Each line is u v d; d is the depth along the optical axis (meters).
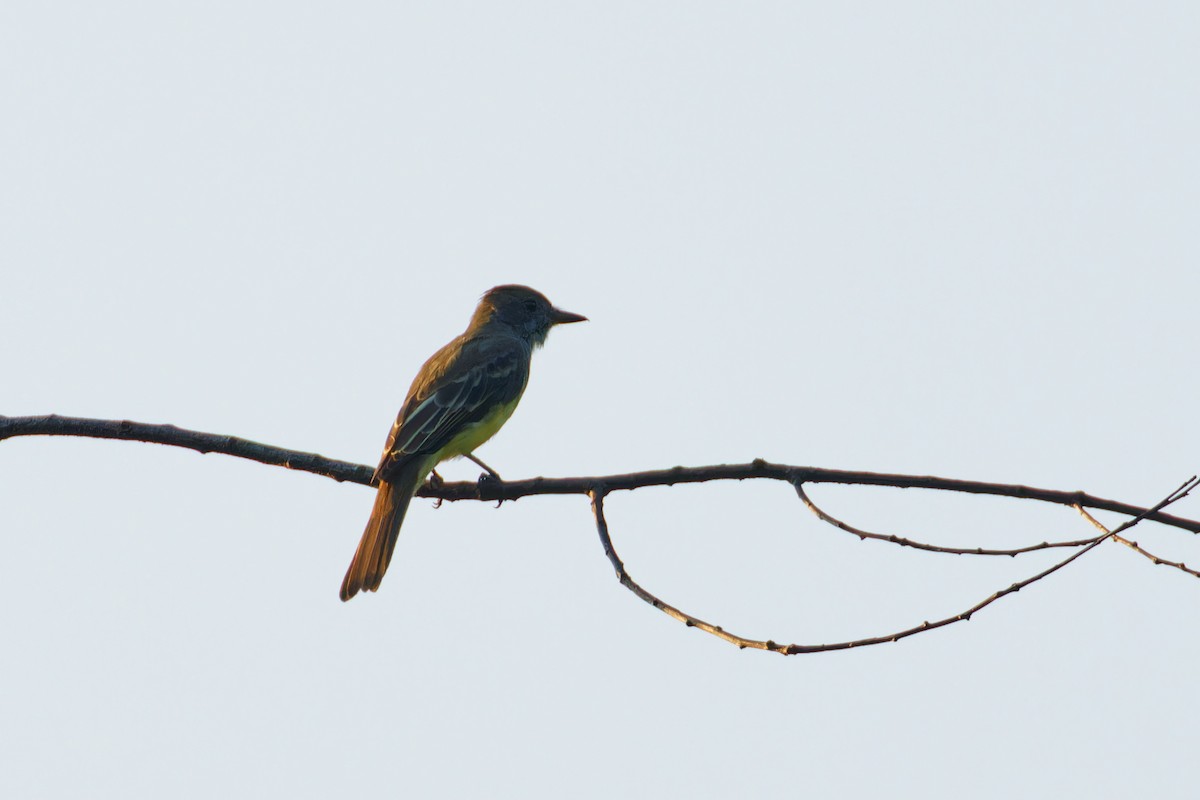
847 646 7.46
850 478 9.40
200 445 11.03
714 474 9.66
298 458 11.36
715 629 7.75
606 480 10.02
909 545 8.57
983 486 9.28
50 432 10.87
